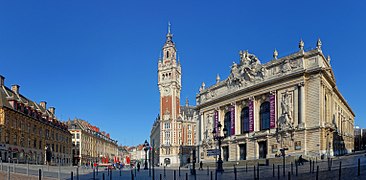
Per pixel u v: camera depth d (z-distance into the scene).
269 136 72.75
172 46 155.50
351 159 50.56
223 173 45.25
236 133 83.00
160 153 148.38
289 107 69.81
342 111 93.62
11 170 44.09
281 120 70.75
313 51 67.56
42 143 91.00
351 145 105.12
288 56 71.62
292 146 67.81
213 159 89.69
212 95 94.31
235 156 81.94
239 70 83.44
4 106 72.00
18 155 76.75
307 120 66.94
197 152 99.75
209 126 93.88
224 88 90.12
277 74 73.25
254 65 79.12
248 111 81.38
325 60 70.88
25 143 80.75
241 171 47.16
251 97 78.94
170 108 150.38
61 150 106.06
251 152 77.19
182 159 142.38
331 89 73.88
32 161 83.75
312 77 67.31
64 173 49.72
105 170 69.06
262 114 77.25
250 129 78.31
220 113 90.06
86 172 58.03
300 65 68.62
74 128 130.12
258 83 76.56
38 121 88.88
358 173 28.33
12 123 75.25
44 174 44.34
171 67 152.75
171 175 48.50
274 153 71.00
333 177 29.14
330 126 66.50
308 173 33.81
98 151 156.88
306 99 67.75
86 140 138.38
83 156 132.25
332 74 76.56
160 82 154.38
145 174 52.81
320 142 64.06
